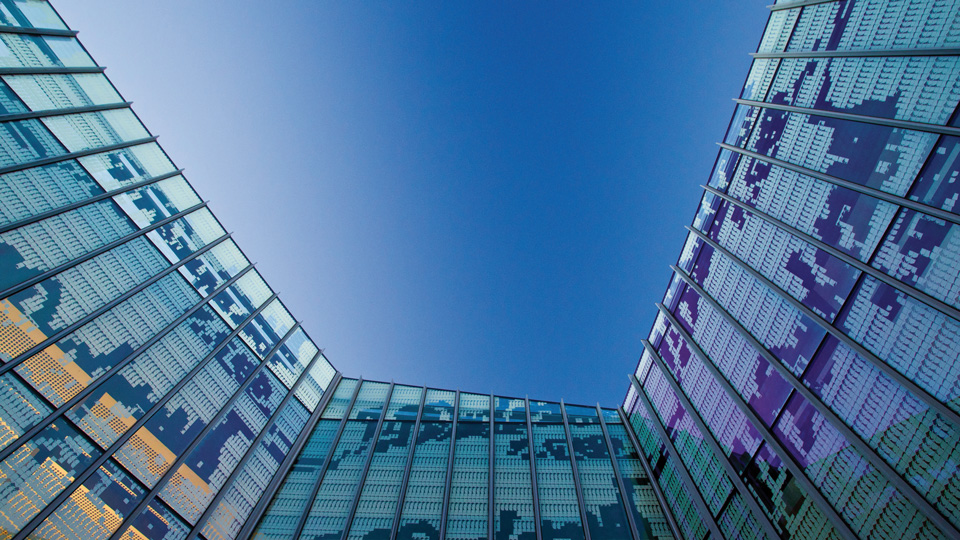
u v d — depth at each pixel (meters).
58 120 11.77
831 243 8.93
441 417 15.83
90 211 11.44
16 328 8.99
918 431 6.93
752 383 10.37
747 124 12.22
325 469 13.35
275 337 15.76
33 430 8.58
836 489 7.92
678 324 13.84
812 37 10.38
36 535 8.12
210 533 10.62
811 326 9.12
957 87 7.17
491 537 11.20
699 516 10.91
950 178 7.07
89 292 10.55
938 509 6.41
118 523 9.23
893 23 8.45
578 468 13.57
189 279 13.32
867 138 8.58
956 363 6.55
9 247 9.48
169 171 14.73
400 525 11.48
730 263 11.84
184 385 11.72
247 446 12.68
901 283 7.47
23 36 11.89
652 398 14.69
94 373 9.95
